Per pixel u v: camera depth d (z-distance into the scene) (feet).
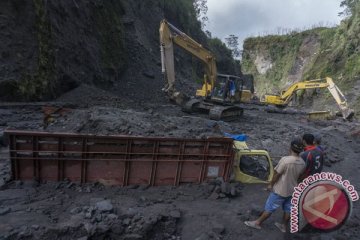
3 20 60.80
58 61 71.36
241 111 73.10
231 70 246.27
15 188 24.06
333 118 100.01
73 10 82.53
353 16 203.21
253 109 110.52
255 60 327.06
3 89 57.16
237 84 72.49
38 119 48.52
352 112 97.25
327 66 194.08
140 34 134.10
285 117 96.27
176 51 160.76
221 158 28.68
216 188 27.22
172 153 27.30
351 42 186.29
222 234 21.26
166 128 43.57
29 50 63.10
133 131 39.24
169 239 20.42
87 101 68.54
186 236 20.86
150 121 46.60
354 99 151.64
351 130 73.56
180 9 185.26
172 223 21.47
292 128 65.67
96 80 87.56
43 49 65.62
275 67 304.71
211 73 71.67
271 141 48.78
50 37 68.49
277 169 20.61
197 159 28.07
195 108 70.95
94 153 25.77
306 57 271.08
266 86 303.07
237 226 22.36
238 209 25.04
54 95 67.15
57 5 75.31
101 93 74.90
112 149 26.08
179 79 132.05
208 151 28.14
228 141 28.37
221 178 28.50
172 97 69.92
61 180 25.67
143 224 20.30
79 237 18.75
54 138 24.98
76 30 82.12
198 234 21.07
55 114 46.14
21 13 63.77
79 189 25.11
